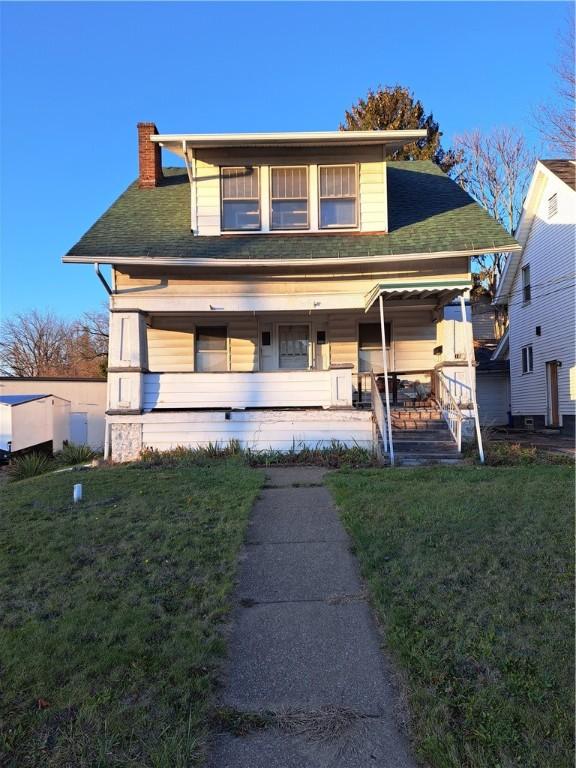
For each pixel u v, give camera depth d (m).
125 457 11.74
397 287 10.84
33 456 14.12
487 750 2.75
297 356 14.49
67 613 4.23
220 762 2.80
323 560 5.51
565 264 19.33
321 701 3.29
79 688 3.27
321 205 13.16
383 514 6.68
